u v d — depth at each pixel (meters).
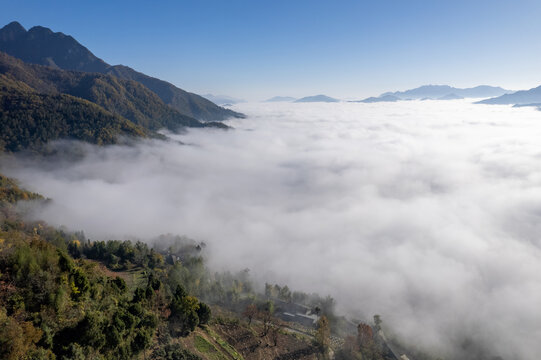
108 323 48.88
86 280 51.62
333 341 92.12
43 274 45.59
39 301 43.47
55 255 51.53
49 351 39.66
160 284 74.31
